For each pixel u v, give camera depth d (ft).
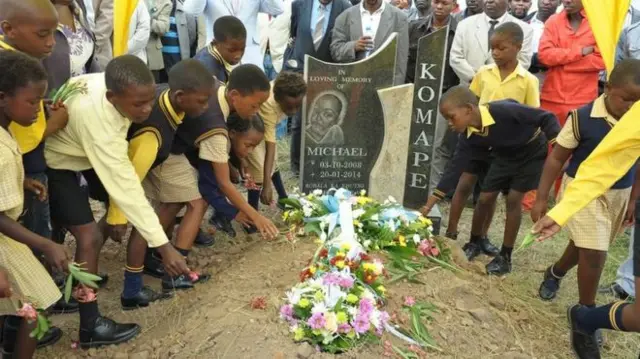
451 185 14.23
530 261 15.16
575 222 11.03
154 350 9.70
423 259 12.65
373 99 16.19
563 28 18.51
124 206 9.41
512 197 13.67
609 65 11.32
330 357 8.78
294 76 13.76
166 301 11.71
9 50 7.92
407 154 16.58
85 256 9.88
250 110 11.82
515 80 16.46
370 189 16.67
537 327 11.45
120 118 9.42
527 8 20.81
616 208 11.09
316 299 9.39
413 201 17.44
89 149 9.32
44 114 8.96
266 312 9.93
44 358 9.92
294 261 11.96
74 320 11.18
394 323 9.96
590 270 11.11
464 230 17.07
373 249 12.23
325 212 13.38
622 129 9.22
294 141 20.90
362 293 9.76
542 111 12.85
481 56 18.58
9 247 8.34
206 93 10.18
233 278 11.59
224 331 9.50
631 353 11.05
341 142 16.49
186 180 11.88
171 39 20.98
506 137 13.07
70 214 9.75
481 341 10.17
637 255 8.79
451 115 12.91
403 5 26.18
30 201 9.59
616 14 11.18
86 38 12.89
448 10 19.10
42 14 8.87
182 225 12.07
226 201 12.20
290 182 20.45
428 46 16.05
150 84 9.07
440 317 10.44
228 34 13.85
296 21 21.16
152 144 10.40
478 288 12.17
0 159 7.63
